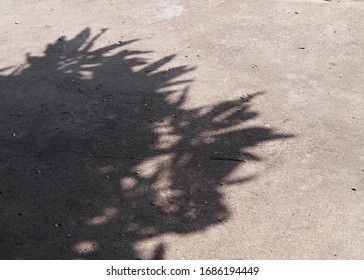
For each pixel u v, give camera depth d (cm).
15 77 580
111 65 596
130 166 435
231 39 641
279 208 387
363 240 359
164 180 418
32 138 475
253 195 400
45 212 391
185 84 551
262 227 372
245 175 420
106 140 468
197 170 428
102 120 497
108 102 525
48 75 581
